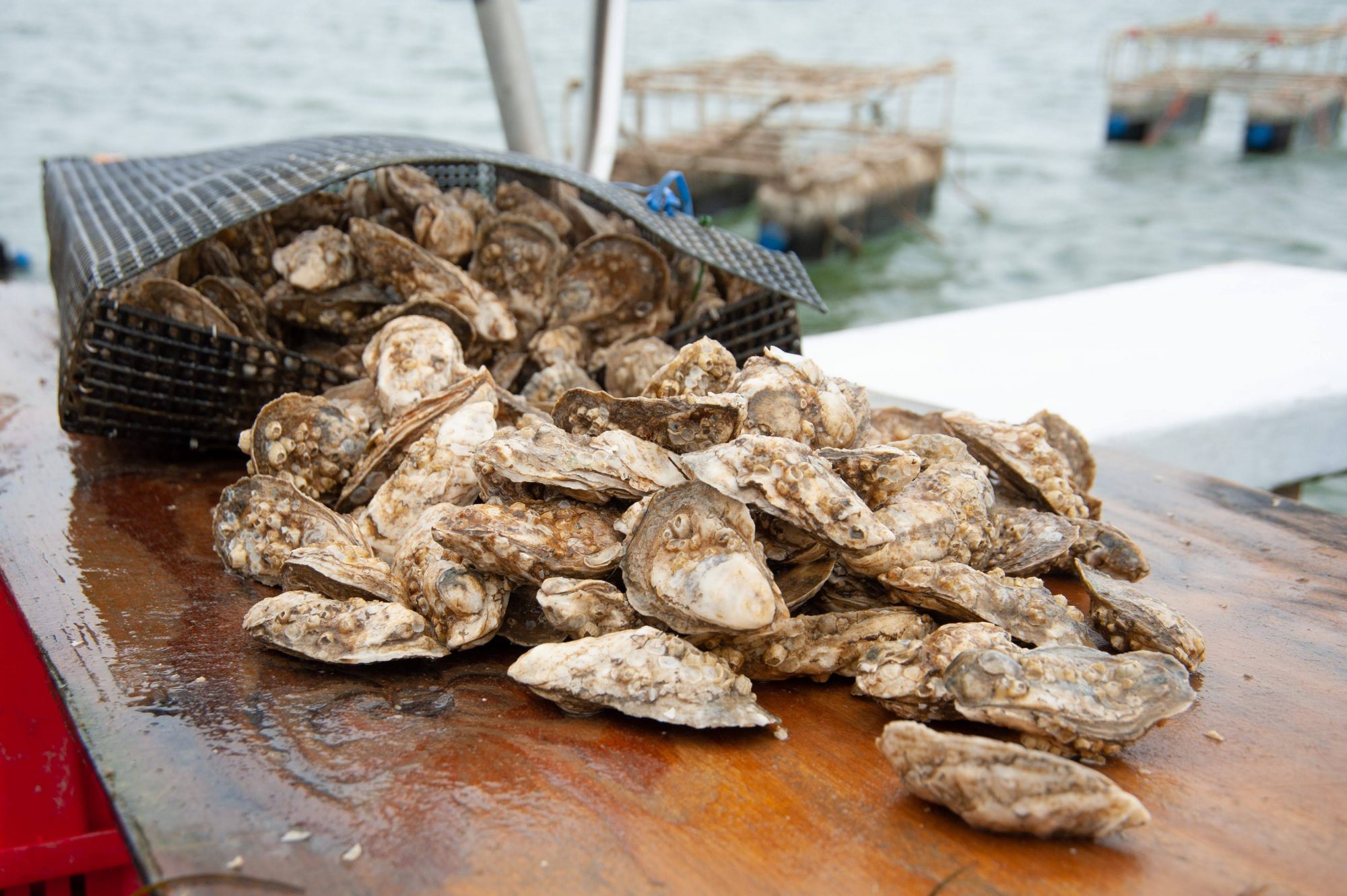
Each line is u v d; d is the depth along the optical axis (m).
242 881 0.47
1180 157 6.66
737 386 0.64
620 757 0.53
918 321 1.60
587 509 0.60
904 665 0.55
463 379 0.71
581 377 0.81
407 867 0.47
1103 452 0.93
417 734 0.54
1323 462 1.22
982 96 8.38
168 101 6.84
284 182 0.76
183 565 0.68
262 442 0.70
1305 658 0.62
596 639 0.55
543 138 1.27
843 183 4.87
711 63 5.81
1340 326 1.49
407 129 6.09
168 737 0.53
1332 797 0.52
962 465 0.66
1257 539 0.76
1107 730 0.52
